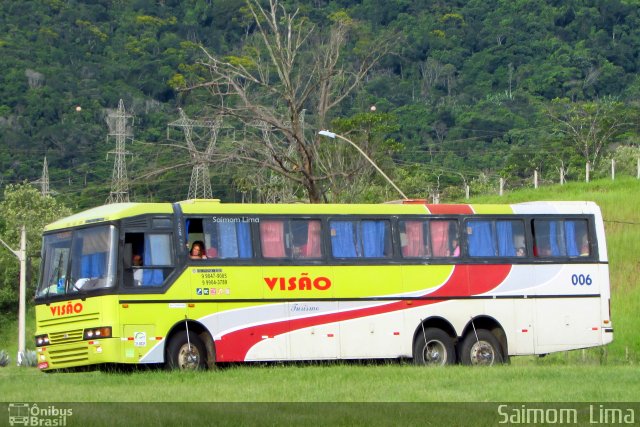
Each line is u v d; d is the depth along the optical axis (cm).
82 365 3372
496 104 19662
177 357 3441
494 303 3831
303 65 6369
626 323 5334
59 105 18350
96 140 17388
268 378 3075
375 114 7581
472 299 3806
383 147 7556
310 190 5919
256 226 3584
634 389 2809
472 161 16512
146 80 19800
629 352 4866
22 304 5872
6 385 3008
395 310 3709
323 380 3005
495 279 3844
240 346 3503
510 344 3834
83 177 15962
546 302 3897
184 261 3469
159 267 3438
